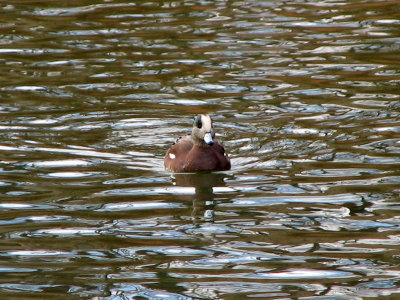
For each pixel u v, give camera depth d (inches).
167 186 572.4
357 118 711.1
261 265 438.9
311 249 458.6
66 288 413.7
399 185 557.3
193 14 1069.1
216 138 675.4
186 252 458.0
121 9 1091.9
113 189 564.1
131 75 848.3
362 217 503.8
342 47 928.9
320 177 579.8
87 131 695.1
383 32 978.1
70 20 1042.7
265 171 598.2
